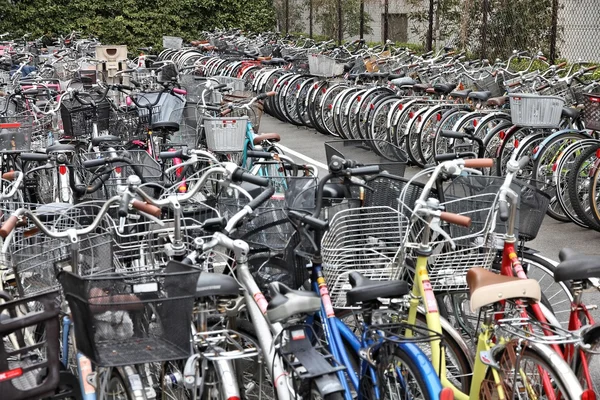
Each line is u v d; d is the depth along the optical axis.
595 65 8.58
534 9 11.68
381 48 12.87
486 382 3.03
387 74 10.02
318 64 10.66
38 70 11.16
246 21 21.72
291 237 3.40
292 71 12.04
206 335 2.88
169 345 2.55
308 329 2.90
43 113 6.96
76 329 2.59
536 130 6.89
